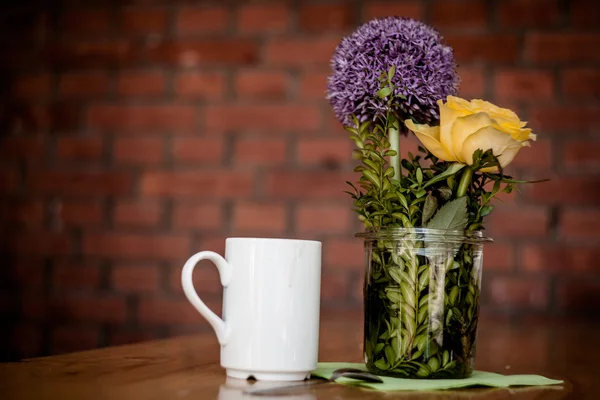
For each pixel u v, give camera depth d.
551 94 2.18
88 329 2.26
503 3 2.19
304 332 0.86
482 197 0.90
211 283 2.22
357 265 2.18
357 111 0.93
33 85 2.31
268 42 2.25
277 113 2.23
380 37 0.91
